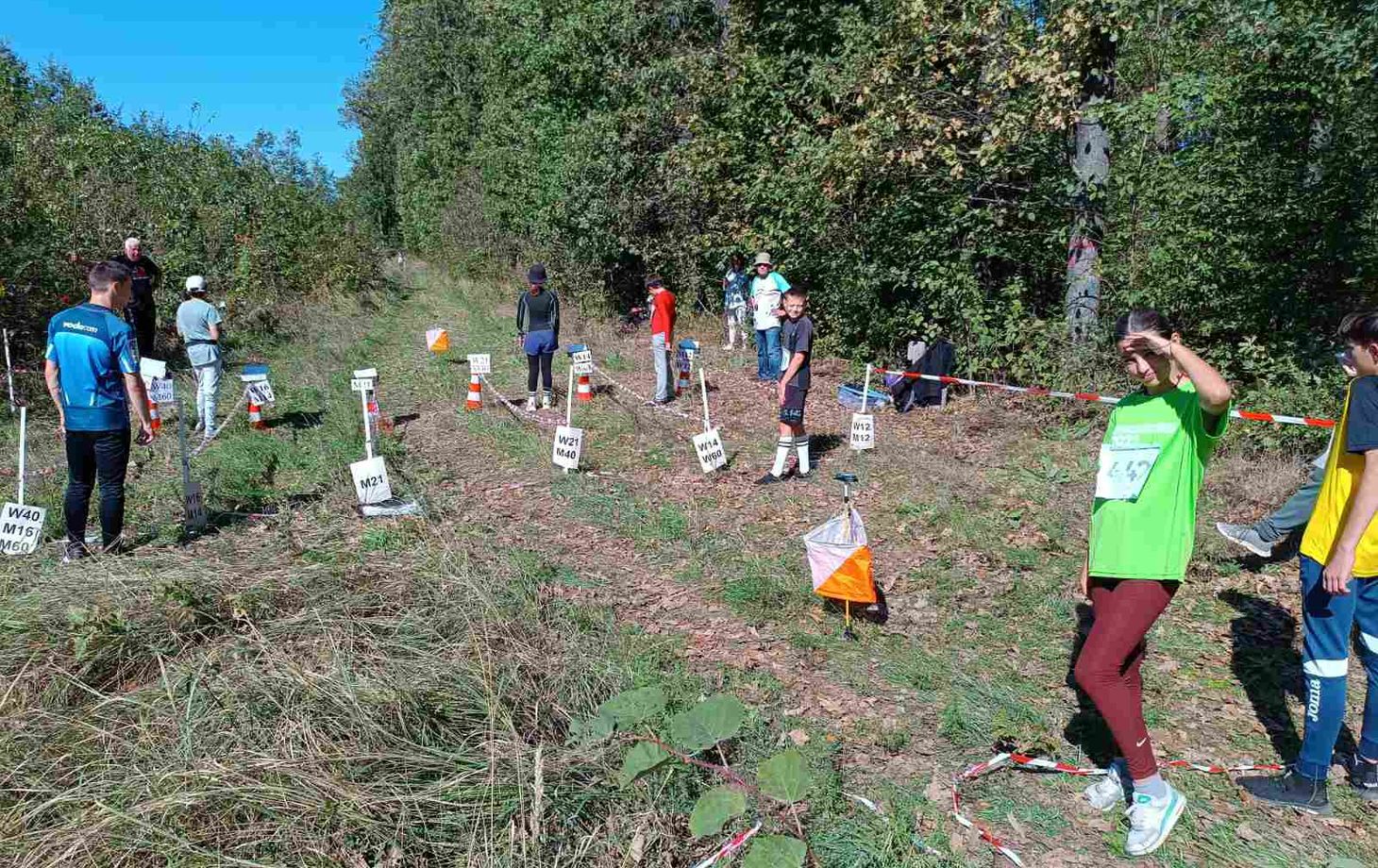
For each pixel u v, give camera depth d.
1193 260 8.86
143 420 5.55
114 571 4.68
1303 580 3.41
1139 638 3.12
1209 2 8.95
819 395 11.34
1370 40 7.54
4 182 11.02
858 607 5.14
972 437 9.03
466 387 11.87
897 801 3.44
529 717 3.56
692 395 11.54
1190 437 3.08
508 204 26.69
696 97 16.33
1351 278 8.56
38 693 3.62
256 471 7.48
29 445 8.25
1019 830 3.31
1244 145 8.73
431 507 6.65
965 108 10.59
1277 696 4.22
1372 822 3.34
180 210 16.48
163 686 3.58
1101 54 9.81
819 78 12.95
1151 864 3.12
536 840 2.82
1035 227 10.74
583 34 18.67
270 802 2.86
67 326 5.26
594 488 7.41
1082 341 9.88
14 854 2.71
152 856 2.70
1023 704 4.16
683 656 4.55
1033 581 5.49
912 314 11.05
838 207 12.01
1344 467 3.28
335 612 4.25
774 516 6.73
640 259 20.27
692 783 3.33
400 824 2.86
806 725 3.96
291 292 19.41
